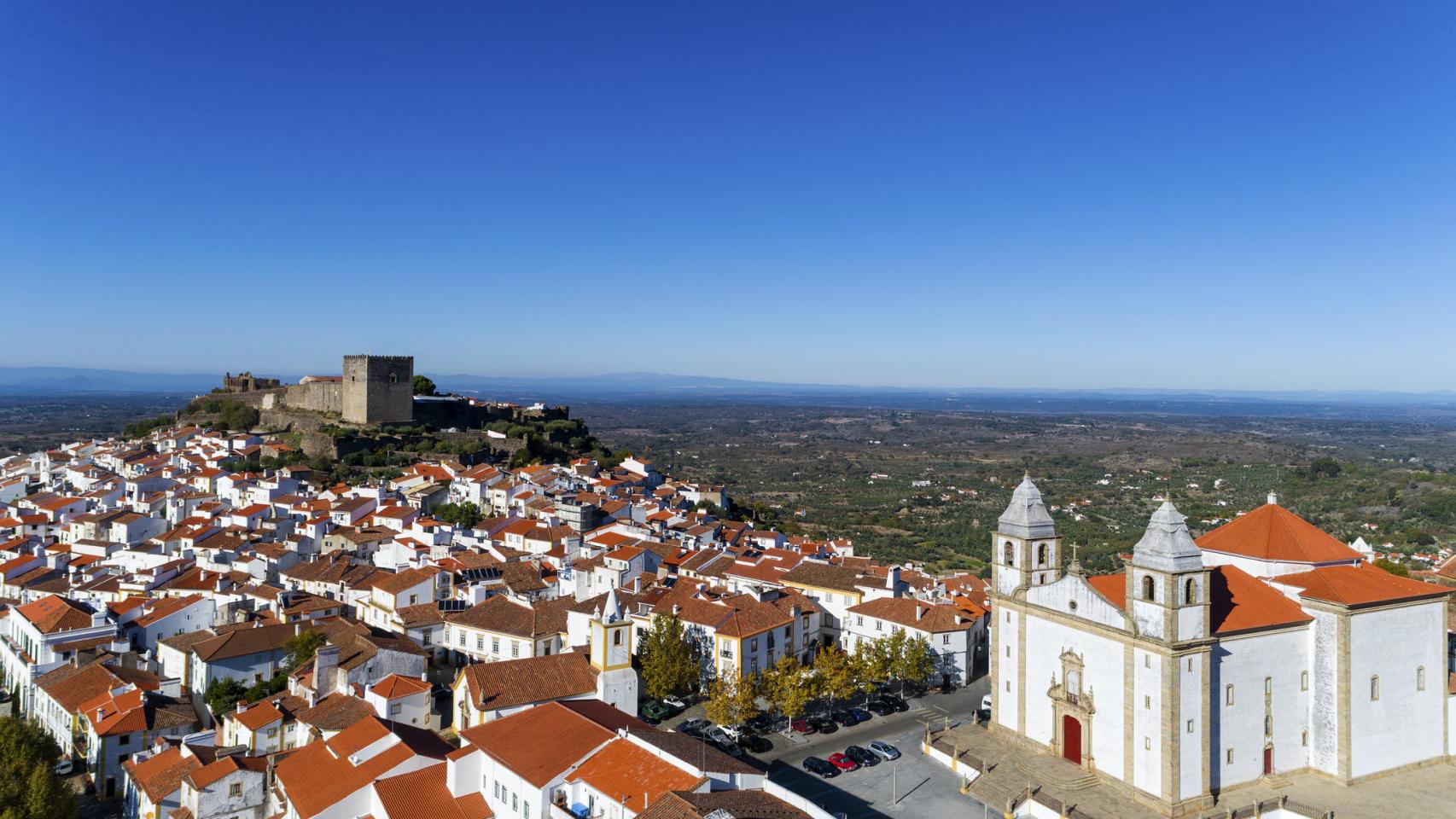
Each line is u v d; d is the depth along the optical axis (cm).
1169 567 8919
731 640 12350
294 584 16062
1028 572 10762
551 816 7506
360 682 11025
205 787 8700
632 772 7625
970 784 9819
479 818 8106
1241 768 9569
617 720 8919
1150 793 9094
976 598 15475
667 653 12056
